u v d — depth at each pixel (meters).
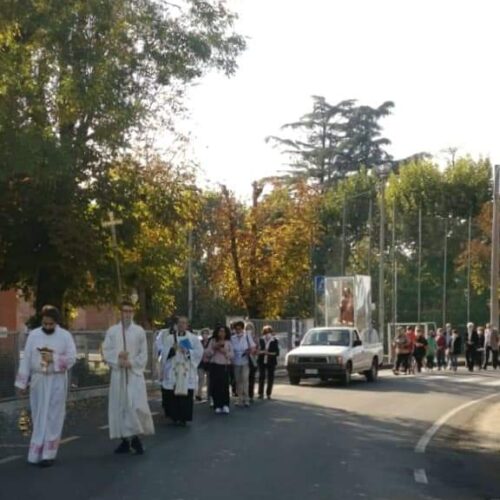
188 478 12.73
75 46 21.33
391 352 46.84
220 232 45.16
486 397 28.59
